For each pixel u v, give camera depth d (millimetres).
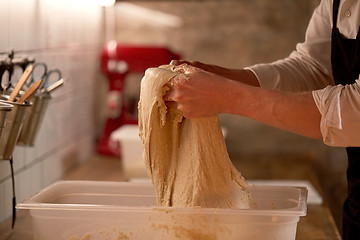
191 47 3266
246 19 3227
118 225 1047
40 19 1867
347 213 1227
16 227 1441
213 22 3238
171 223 1026
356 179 1189
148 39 3256
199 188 1086
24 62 1417
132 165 2092
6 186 1547
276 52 3250
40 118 1451
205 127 1089
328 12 1336
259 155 3293
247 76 1337
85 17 2596
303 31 3205
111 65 2664
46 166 1956
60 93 2143
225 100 1016
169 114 1120
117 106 2643
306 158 3148
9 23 1559
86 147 2596
